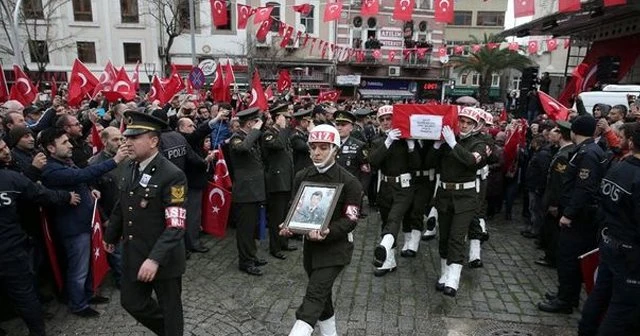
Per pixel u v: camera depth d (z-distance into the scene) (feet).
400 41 111.04
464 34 135.03
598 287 12.70
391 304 16.55
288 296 17.01
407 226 21.58
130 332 14.33
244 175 18.69
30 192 13.17
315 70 102.99
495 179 27.53
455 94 136.46
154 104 29.19
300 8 55.26
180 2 85.97
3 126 17.99
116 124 23.34
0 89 28.07
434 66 115.03
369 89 111.96
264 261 20.16
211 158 21.49
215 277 18.69
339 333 14.44
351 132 28.19
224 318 15.25
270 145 19.53
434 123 17.34
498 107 74.79
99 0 87.56
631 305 11.25
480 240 20.80
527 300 17.10
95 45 88.53
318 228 11.39
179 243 11.49
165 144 18.97
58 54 86.38
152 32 90.33
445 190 17.61
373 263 20.47
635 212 10.91
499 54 111.55
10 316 15.30
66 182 14.29
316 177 12.59
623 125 15.26
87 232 15.21
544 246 22.29
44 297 16.33
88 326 14.66
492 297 17.31
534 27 56.54
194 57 50.78
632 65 55.72
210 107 30.53
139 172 11.80
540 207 24.20
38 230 15.62
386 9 108.27
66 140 14.64
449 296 17.24
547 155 24.03
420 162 19.44
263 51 96.12
